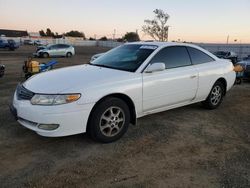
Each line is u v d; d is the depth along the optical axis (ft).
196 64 18.71
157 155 13.12
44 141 14.21
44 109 12.56
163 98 16.42
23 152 13.01
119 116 14.47
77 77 14.24
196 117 19.02
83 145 13.89
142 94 15.17
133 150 13.55
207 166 12.22
